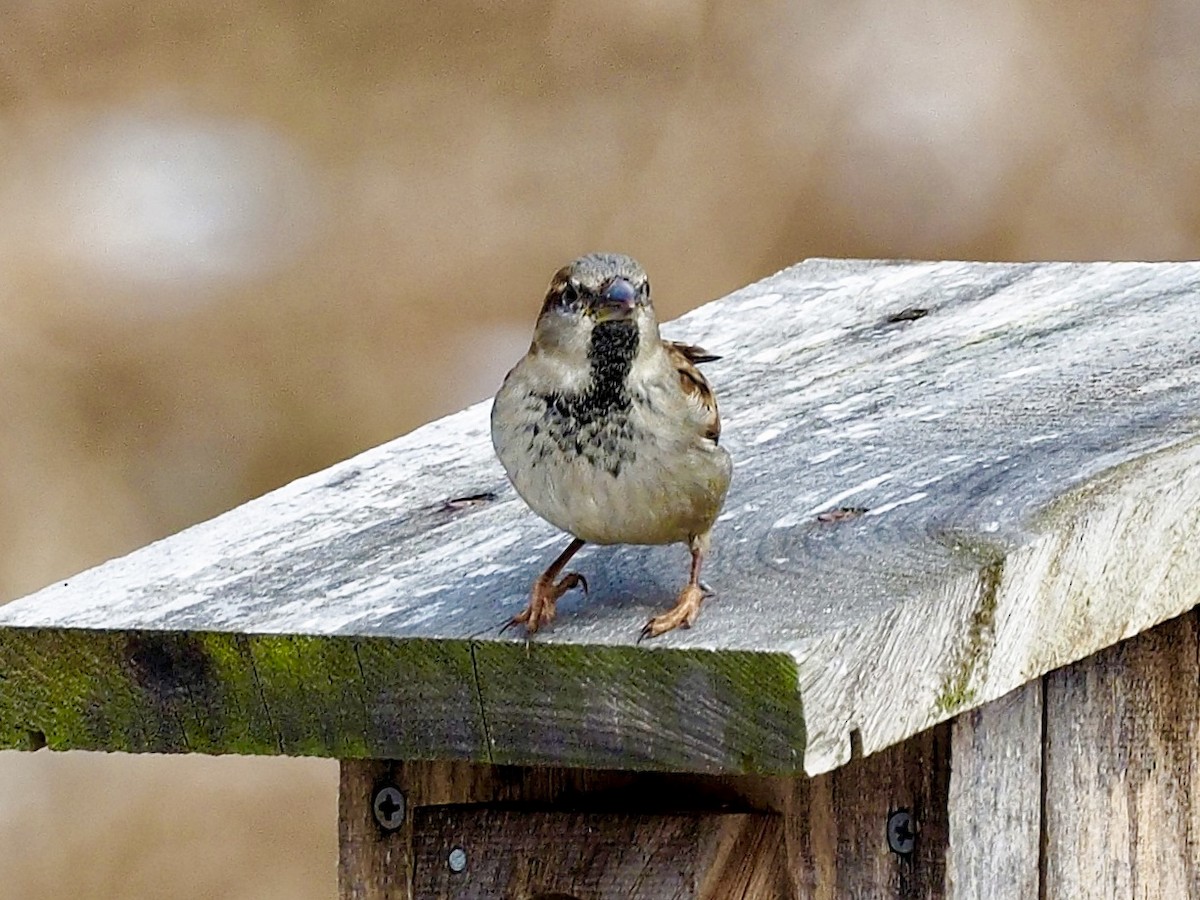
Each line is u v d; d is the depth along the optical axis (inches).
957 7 721.6
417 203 743.7
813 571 253.3
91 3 830.5
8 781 562.9
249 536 301.9
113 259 713.6
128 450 648.4
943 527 264.2
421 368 677.3
